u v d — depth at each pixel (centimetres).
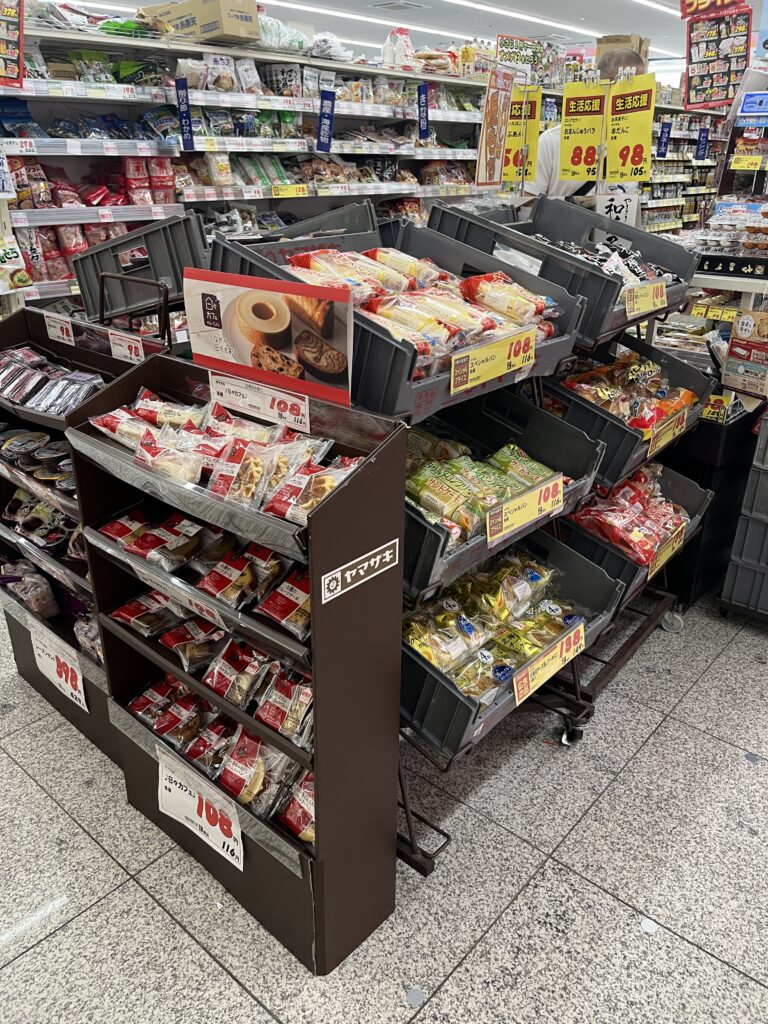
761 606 285
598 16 1453
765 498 270
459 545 166
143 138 409
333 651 129
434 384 143
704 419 277
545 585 220
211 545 165
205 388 163
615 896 176
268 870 156
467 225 220
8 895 176
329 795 140
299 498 125
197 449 146
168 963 160
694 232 299
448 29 1605
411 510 157
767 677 262
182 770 170
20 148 340
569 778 214
